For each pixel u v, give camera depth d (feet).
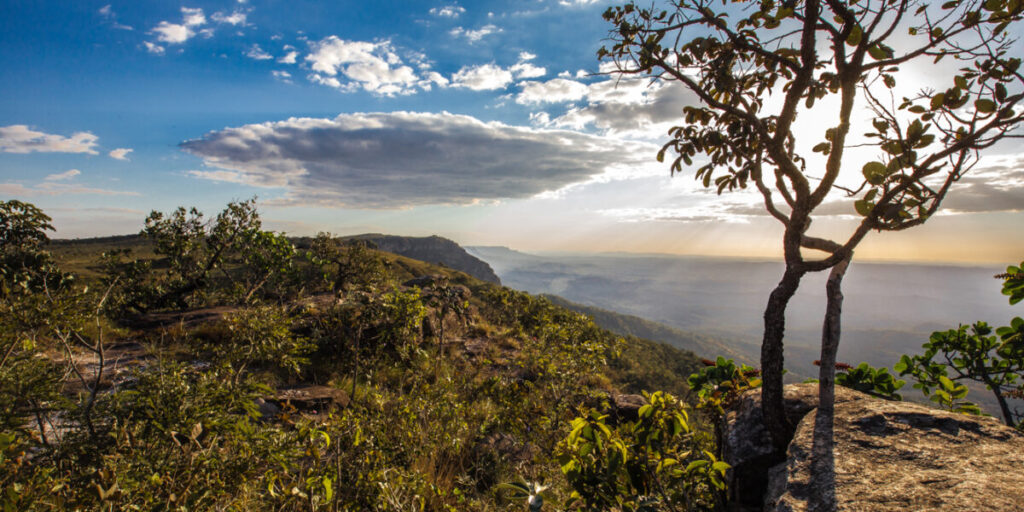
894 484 6.76
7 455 7.07
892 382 11.84
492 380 25.49
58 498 6.20
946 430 8.05
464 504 13.73
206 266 57.00
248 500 9.05
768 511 7.83
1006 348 11.69
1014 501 5.91
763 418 10.18
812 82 8.77
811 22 8.59
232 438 8.80
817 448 8.05
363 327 29.14
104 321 27.76
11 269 21.22
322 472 11.01
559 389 21.99
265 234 51.39
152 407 8.48
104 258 52.54
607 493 7.86
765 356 9.82
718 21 9.35
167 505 6.72
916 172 7.62
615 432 8.05
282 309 14.67
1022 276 11.47
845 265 8.96
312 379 25.80
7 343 8.25
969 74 8.27
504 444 19.40
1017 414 11.44
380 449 13.66
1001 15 7.73
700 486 9.94
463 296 52.70
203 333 28.68
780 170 9.86
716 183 10.25
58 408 8.58
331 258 49.78
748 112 9.45
